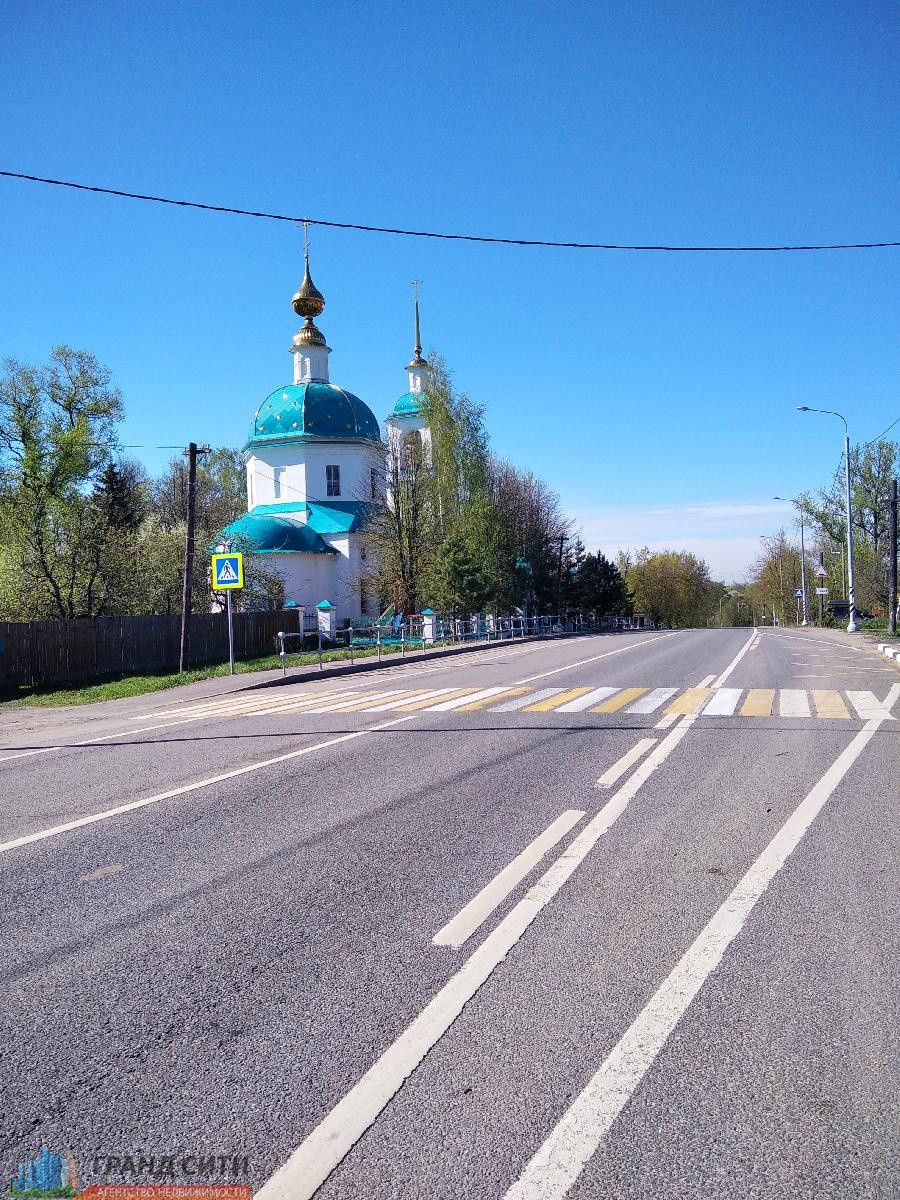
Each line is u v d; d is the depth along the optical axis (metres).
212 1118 2.74
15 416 32.06
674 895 4.63
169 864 5.36
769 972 3.69
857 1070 2.93
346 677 21.09
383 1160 2.52
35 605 29.28
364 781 7.64
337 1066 3.02
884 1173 2.43
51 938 4.23
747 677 16.69
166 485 62.44
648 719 11.00
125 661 23.34
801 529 63.75
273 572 39.97
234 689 18.27
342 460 49.53
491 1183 2.41
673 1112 2.72
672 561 99.06
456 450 41.34
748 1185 2.39
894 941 3.98
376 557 42.97
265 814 6.54
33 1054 3.14
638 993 3.51
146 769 8.66
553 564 54.62
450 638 35.00
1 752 10.40
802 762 8.10
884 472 58.09
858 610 54.19
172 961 3.92
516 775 7.72
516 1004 3.44
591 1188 2.38
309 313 51.12
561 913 4.40
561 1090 2.84
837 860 5.17
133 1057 3.10
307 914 4.46
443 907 4.52
